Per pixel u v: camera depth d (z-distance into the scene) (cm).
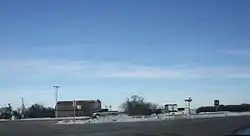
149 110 10656
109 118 6975
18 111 13688
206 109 9025
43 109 14275
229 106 8781
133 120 5453
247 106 8712
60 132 3388
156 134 2592
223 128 2703
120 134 2803
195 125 3112
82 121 6294
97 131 3288
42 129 4072
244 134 934
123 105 11425
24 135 3120
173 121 3988
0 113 12500
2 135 3166
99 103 14175
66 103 14138
